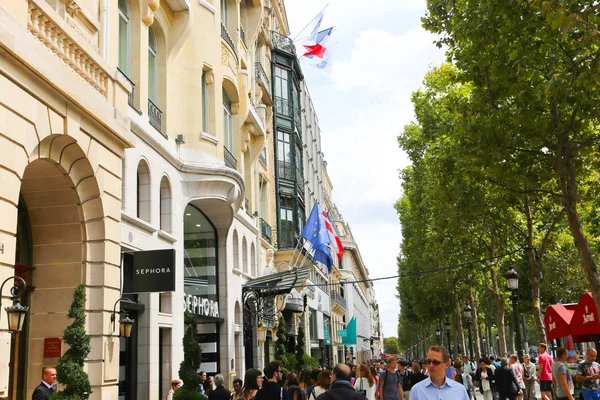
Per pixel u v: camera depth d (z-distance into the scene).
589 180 19.00
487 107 14.78
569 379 12.52
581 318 15.99
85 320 9.99
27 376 10.78
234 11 25.97
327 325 57.59
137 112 15.85
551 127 14.00
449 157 19.28
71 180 10.95
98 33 13.54
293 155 38.22
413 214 39.12
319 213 28.62
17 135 8.78
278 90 38.16
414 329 108.38
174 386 15.23
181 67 19.77
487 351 71.25
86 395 9.61
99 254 11.41
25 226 11.22
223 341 22.69
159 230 16.73
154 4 16.91
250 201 29.61
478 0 14.12
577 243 13.75
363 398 6.40
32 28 9.59
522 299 45.84
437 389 5.34
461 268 32.44
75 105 10.50
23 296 11.01
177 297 17.95
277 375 8.80
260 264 30.06
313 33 33.84
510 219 24.31
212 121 20.94
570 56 13.66
